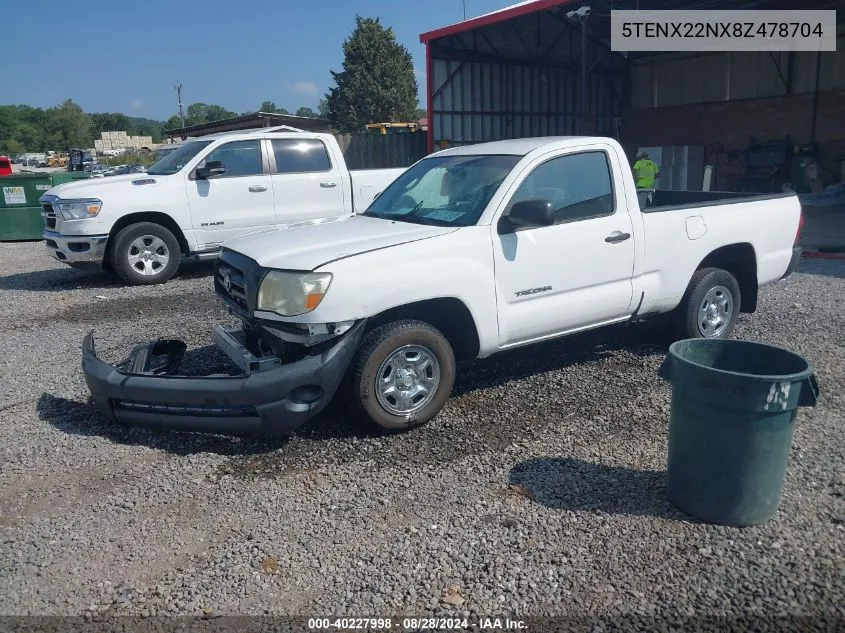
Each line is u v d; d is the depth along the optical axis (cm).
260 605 321
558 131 2539
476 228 496
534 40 2336
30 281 1098
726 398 351
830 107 2047
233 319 798
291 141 1093
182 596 327
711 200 722
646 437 479
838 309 795
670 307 609
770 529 369
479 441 477
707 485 369
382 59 6066
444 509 395
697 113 2400
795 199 687
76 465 453
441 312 512
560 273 529
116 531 379
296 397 443
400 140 2447
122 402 475
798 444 461
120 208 981
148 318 826
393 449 467
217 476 436
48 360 673
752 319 758
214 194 1036
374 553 356
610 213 558
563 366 618
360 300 449
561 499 402
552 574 337
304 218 1099
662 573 336
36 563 353
